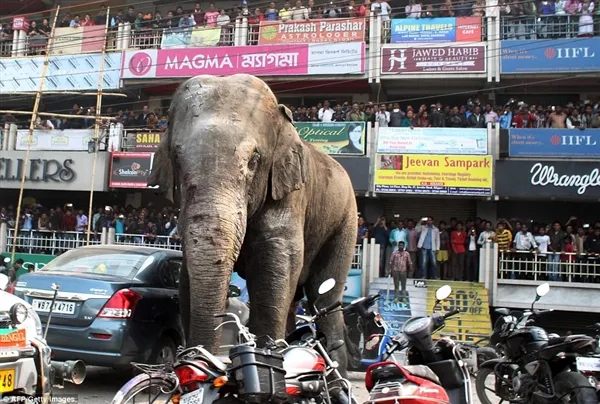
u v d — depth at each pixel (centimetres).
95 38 2234
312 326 498
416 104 2155
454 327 1524
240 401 385
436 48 1958
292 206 631
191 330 470
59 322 734
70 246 1852
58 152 1997
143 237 1792
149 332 748
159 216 1839
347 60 2002
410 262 1577
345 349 766
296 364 437
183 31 2133
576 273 1585
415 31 1980
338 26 2017
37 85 2180
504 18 1952
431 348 522
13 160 2014
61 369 537
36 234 1906
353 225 804
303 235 680
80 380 546
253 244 616
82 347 721
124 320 725
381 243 1725
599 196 1736
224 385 379
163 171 577
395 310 1562
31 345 500
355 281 1647
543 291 762
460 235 1683
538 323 1659
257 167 562
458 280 1680
